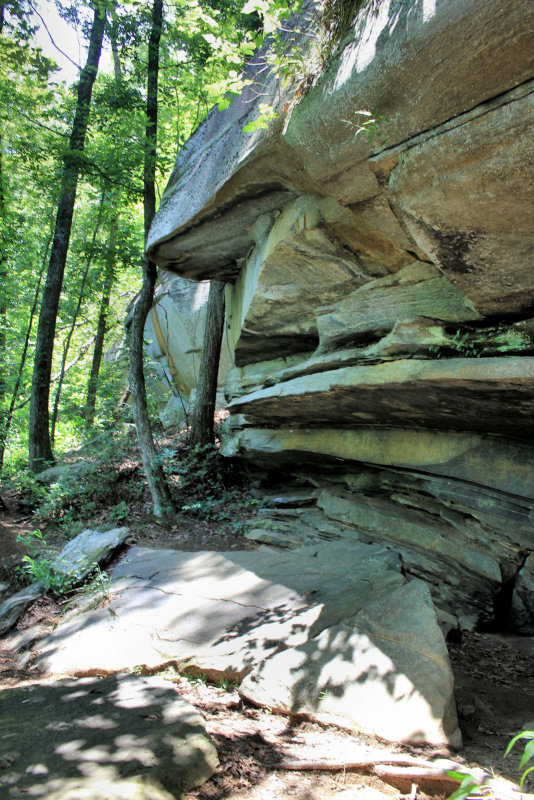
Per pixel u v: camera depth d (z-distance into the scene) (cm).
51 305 1145
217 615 497
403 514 682
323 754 309
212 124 707
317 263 581
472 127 311
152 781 271
